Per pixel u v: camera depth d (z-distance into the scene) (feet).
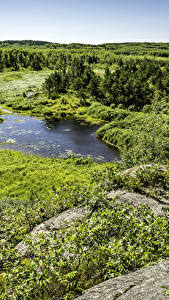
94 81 238.07
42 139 123.24
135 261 13.34
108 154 102.68
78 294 13.65
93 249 15.31
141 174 31.53
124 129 122.11
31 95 241.96
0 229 29.60
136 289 10.78
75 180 68.59
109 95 213.25
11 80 339.77
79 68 343.46
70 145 114.42
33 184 66.59
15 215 34.50
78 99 224.74
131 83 211.61
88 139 124.57
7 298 15.20
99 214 18.15
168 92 226.79
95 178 34.50
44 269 14.28
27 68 468.34
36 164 85.46
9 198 57.47
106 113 166.91
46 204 32.78
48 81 254.47
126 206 19.10
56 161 90.99
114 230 17.26
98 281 15.29
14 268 15.85
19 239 26.32
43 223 28.12
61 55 520.83
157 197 27.25
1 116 174.40
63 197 31.73
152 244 14.10
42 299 14.21
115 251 13.53
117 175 33.32
